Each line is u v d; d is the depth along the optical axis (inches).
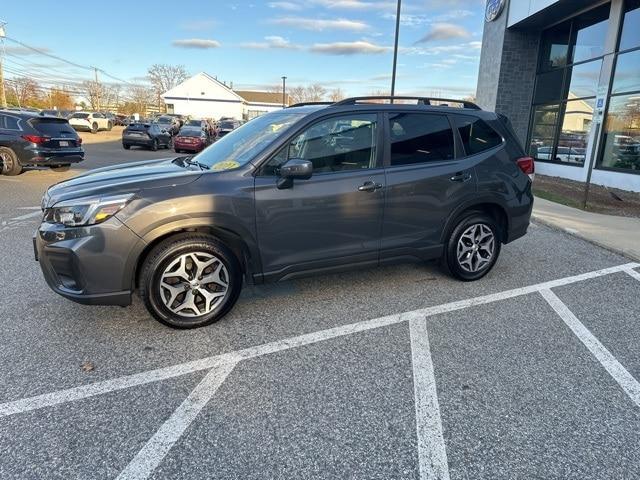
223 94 2691.9
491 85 707.4
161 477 85.4
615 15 494.9
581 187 504.1
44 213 138.8
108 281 129.7
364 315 156.2
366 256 163.9
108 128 1614.2
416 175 166.6
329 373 120.9
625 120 488.1
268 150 145.6
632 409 108.0
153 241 133.0
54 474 85.4
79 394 109.7
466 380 118.8
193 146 904.9
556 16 585.9
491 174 183.3
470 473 87.4
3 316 148.9
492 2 700.7
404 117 168.2
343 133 156.6
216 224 136.4
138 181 134.9
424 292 177.6
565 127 606.5
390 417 103.4
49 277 134.2
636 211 364.2
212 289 143.4
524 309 164.1
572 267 213.6
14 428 97.3
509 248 246.5
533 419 103.7
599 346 138.2
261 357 128.2
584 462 90.7
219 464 88.8
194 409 105.1
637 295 179.9
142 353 128.6
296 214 148.1
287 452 92.2
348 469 88.0
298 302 165.6
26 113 454.9
